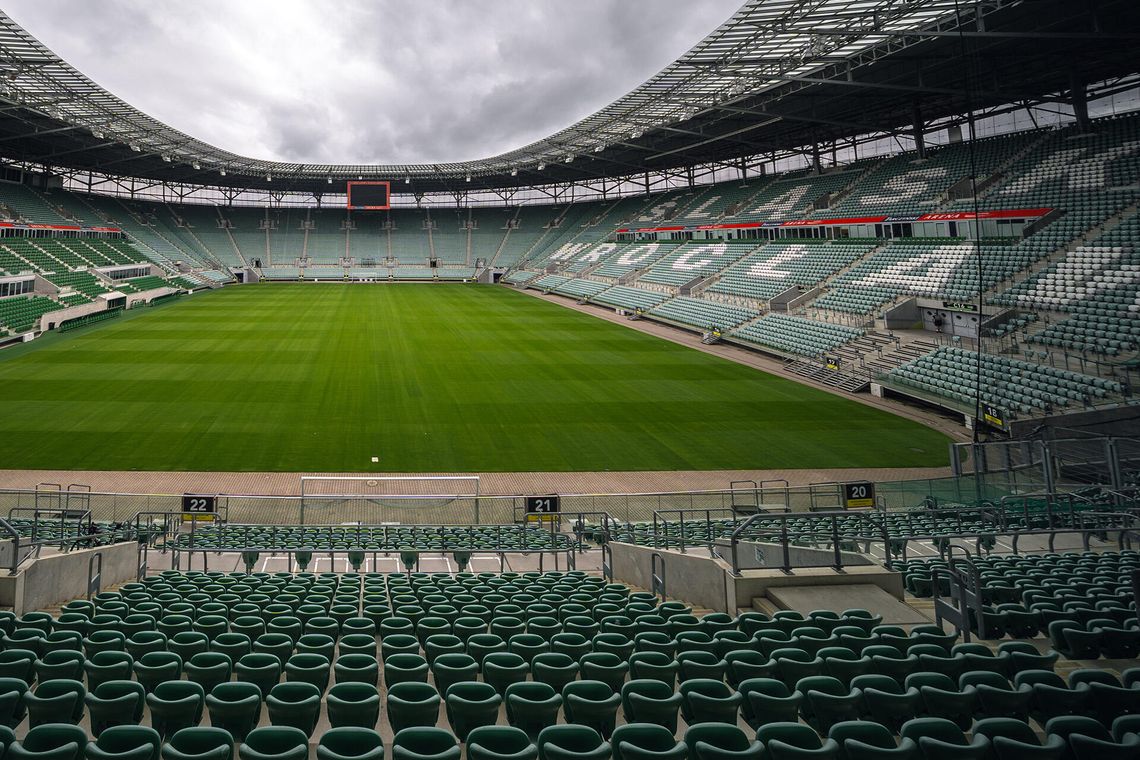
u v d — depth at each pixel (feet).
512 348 154.71
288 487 71.92
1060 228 131.23
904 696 20.39
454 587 39.99
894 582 35.01
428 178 341.62
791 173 254.88
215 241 341.82
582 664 23.70
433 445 86.84
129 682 21.04
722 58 138.62
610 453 84.94
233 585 39.40
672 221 281.54
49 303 173.06
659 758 16.56
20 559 44.29
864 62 143.95
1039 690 20.38
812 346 138.92
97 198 311.68
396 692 21.34
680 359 144.25
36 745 17.70
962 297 129.80
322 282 330.95
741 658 24.49
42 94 171.73
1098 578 35.35
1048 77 155.94
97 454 80.07
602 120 213.05
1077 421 80.79
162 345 149.59
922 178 186.50
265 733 17.60
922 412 103.81
